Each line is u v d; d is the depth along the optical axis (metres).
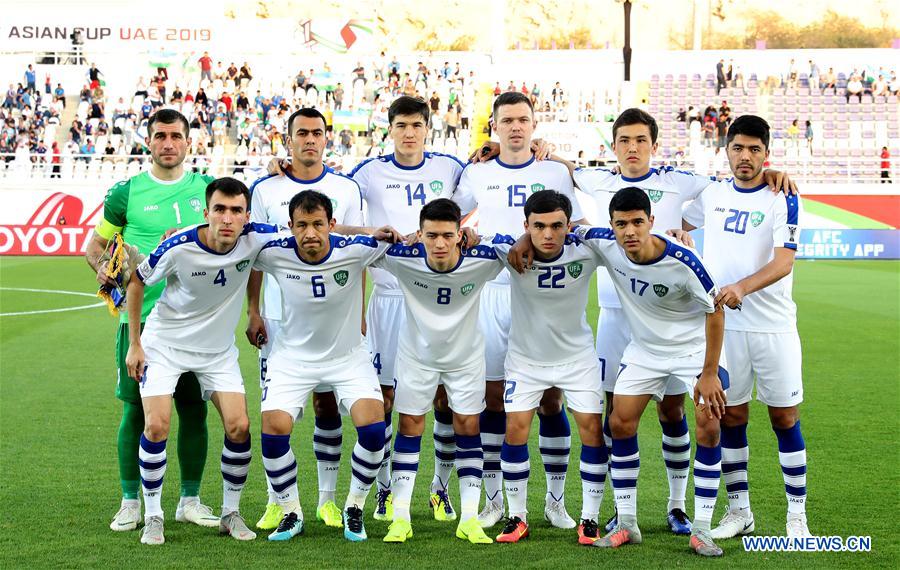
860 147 29.38
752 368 5.20
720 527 5.11
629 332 5.64
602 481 5.09
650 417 8.05
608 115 30.20
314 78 30.55
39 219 24.25
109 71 31.47
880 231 23.83
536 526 5.37
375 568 4.53
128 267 5.11
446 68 31.08
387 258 5.11
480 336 5.26
